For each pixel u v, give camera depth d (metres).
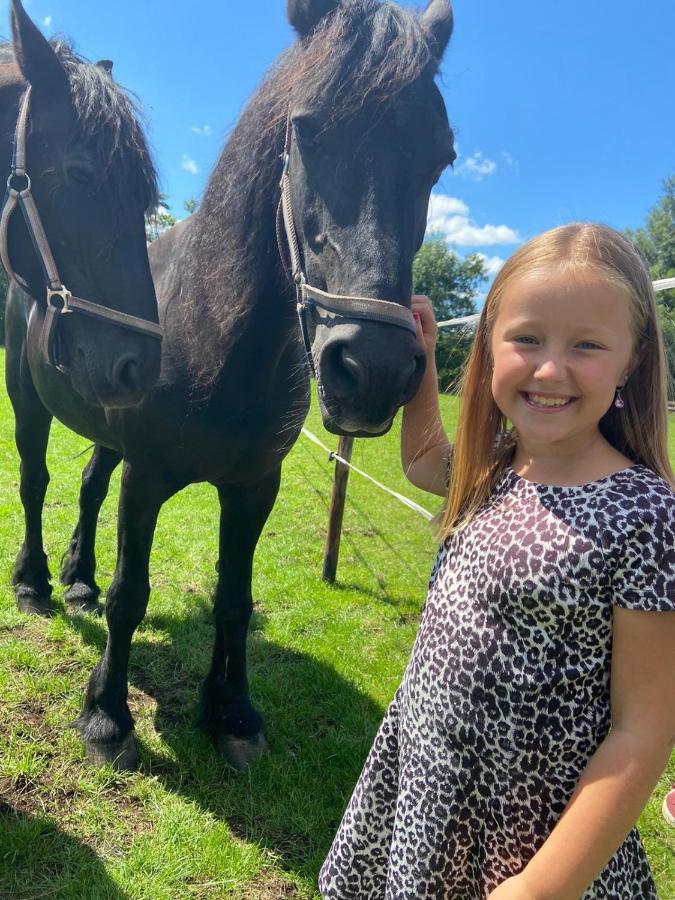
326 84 1.38
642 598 0.83
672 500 0.87
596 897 0.93
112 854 1.77
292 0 1.60
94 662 2.73
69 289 1.83
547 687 0.91
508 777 0.95
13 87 1.94
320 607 3.50
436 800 1.01
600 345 0.89
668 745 0.84
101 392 1.79
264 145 1.66
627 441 1.01
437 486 1.39
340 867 1.21
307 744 2.30
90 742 2.12
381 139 1.39
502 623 0.94
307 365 1.75
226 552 2.30
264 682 2.69
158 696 2.54
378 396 1.31
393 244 1.37
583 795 0.83
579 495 0.91
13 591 3.22
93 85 1.77
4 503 4.63
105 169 1.75
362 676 2.82
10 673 2.58
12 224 1.92
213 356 1.81
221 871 1.73
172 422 1.89
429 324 1.48
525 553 0.91
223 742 2.21
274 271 1.76
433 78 1.49
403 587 3.87
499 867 0.98
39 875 1.69
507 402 0.98
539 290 0.90
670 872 1.82
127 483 2.02
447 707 1.00
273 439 2.03
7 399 9.47
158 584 3.59
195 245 1.88
